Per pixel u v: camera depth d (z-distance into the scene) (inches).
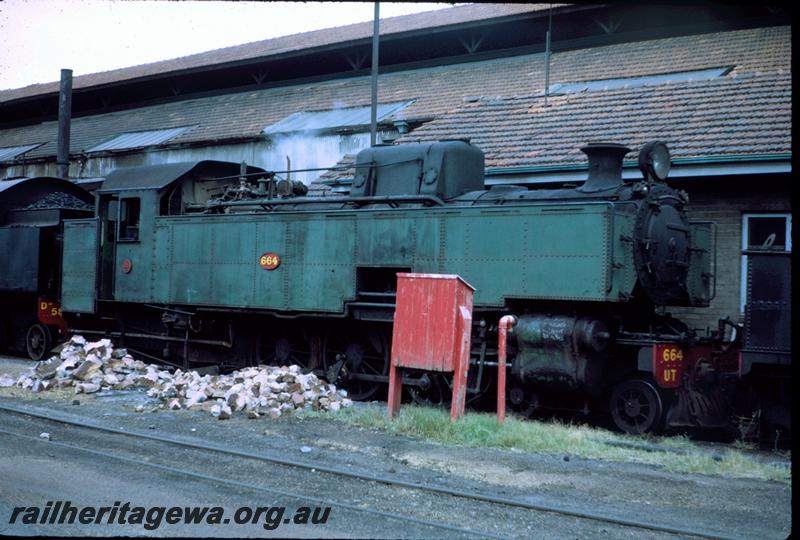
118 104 1307.8
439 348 389.4
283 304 543.5
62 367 501.0
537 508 262.5
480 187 533.0
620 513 261.9
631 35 814.5
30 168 1208.2
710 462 331.6
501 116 709.3
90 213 753.0
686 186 543.8
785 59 652.7
